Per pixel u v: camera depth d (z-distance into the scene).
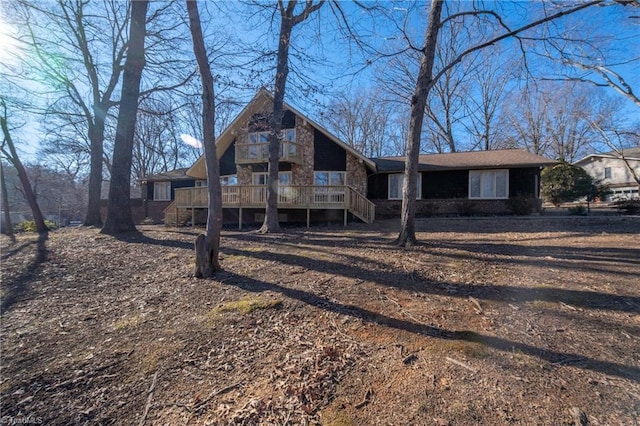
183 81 10.88
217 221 5.35
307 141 16.72
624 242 7.11
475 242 7.68
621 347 2.80
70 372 2.74
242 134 16.44
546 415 2.04
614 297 3.85
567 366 2.55
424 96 6.92
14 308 4.20
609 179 28.62
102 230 9.59
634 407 2.07
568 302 3.77
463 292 4.26
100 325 3.65
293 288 4.54
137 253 7.00
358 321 3.51
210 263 5.27
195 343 3.14
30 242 8.22
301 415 2.15
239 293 4.42
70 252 7.09
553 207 19.89
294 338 3.19
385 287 4.52
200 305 4.08
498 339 3.01
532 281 4.57
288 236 9.30
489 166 15.11
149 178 23.56
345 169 16.64
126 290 4.81
